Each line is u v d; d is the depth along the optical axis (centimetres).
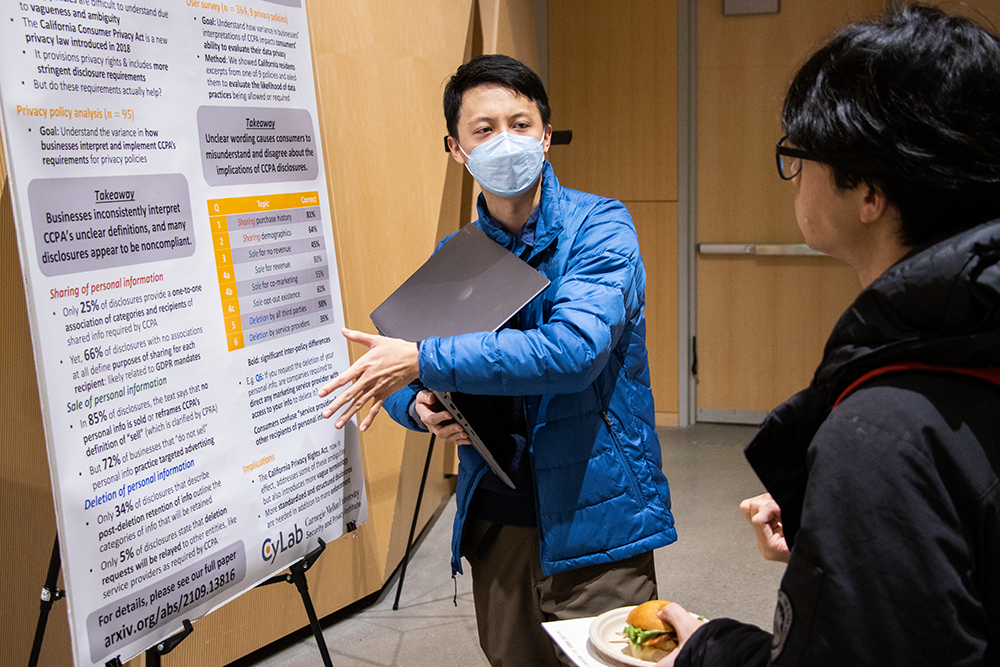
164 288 128
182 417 130
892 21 65
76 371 115
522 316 147
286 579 156
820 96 66
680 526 332
